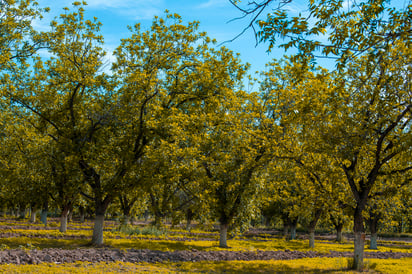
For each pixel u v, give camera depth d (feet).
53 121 73.31
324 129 56.39
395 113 53.11
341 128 55.16
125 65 73.92
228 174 78.64
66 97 74.95
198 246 76.54
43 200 94.68
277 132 70.74
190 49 76.38
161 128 69.00
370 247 102.63
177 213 78.02
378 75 54.60
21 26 72.18
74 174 65.41
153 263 51.37
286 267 54.95
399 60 50.90
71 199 89.81
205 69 75.97
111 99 73.31
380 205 77.36
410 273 52.70
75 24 73.77
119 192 67.62
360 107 56.39
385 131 54.75
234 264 55.01
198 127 78.07
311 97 54.85
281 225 228.43
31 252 45.32
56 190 85.40
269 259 64.69
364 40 21.02
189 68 78.43
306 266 57.06
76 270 38.93
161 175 66.90
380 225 106.73
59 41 72.95
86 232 98.68
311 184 74.64
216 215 78.33
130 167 66.03
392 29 21.63
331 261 64.64
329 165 64.23
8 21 69.21
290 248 89.25
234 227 79.36
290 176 84.48
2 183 99.19
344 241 136.77
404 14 20.97
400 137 52.06
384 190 61.82
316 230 208.33
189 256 58.49
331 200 65.21
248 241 104.17
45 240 69.21
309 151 59.41
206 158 76.13
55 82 73.36
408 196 64.08
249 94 84.23
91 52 75.31
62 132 70.64
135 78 67.46
